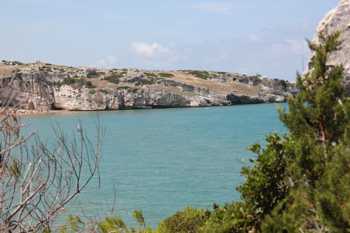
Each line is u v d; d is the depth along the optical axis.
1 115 4.80
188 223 14.40
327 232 8.40
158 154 66.88
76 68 189.25
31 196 4.77
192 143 80.38
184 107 190.00
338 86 9.88
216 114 153.62
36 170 4.89
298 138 9.73
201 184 43.16
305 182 9.07
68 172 5.28
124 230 8.06
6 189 4.70
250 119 130.62
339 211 7.68
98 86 174.12
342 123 9.67
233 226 9.36
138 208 32.41
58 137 5.39
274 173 9.48
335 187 8.01
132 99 177.75
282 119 10.14
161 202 35.09
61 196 5.07
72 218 6.35
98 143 5.93
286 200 9.03
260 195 9.41
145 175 48.47
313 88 10.08
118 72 195.25
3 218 4.66
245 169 9.65
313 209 8.70
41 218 4.90
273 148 9.66
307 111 9.80
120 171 51.22
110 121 132.62
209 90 198.25
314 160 8.96
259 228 9.39
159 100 185.00
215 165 54.97
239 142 79.50
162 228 14.62
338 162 8.12
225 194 38.69
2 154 4.69
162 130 106.38
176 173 49.75
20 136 4.86
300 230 8.59
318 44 10.76
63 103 162.62
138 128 112.06
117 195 35.44
